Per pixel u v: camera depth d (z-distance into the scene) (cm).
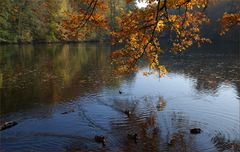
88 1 1101
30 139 1630
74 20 1114
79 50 6347
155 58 1279
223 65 4200
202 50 6322
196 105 2297
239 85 2952
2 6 7138
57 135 1686
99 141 1608
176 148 1548
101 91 2667
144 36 1167
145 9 1116
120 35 1168
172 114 2089
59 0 7719
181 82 3083
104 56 5241
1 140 1608
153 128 1817
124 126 1847
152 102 2372
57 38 8581
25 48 6569
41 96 2480
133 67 1289
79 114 2052
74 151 1499
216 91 2727
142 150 1520
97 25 1142
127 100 2412
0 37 7362
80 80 3109
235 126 1869
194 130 1755
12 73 3438
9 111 2095
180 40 1257
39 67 3897
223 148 1560
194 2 1109
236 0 4109
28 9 7731
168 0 1093
